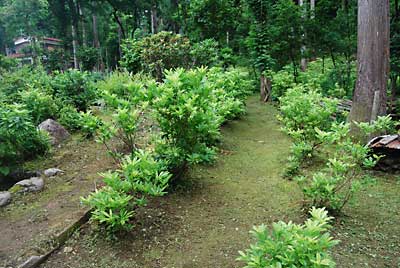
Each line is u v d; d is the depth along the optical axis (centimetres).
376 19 492
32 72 791
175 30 1800
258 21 1128
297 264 156
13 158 393
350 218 311
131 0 2183
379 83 498
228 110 641
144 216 308
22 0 2147
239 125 711
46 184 368
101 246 269
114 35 2855
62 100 614
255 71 1185
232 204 345
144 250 266
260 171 444
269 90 1044
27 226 286
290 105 510
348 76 922
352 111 523
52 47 2886
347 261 247
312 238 157
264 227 175
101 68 2262
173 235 287
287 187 385
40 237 269
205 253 263
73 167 414
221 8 1280
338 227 295
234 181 408
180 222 307
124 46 999
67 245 270
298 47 1030
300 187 351
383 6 491
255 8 1134
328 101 501
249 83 955
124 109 331
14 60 1210
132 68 955
